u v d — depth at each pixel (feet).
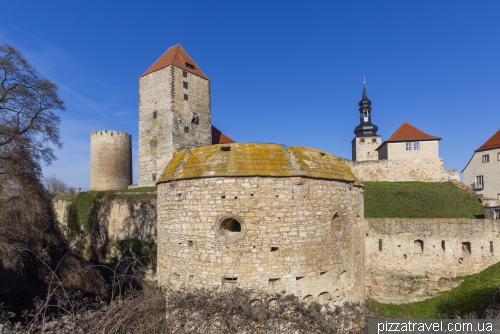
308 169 35.42
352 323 33.91
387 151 139.95
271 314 28.30
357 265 42.39
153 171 151.64
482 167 123.24
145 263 96.22
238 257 33.45
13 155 70.23
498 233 72.59
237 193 34.09
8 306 47.73
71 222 126.72
